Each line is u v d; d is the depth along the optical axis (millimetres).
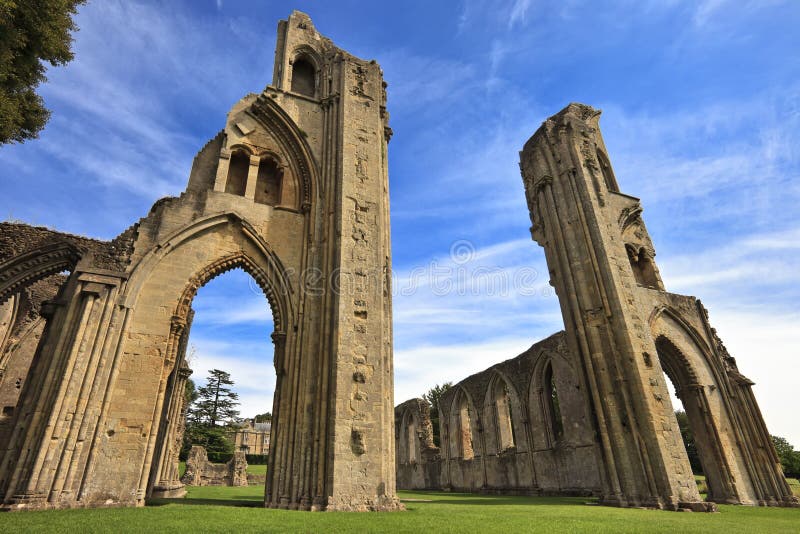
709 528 9719
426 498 23719
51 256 19891
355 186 19172
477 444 37156
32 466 12102
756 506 20953
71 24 14352
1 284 18828
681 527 9680
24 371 25156
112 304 14914
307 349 16375
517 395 33469
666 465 17281
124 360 14797
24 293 25688
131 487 13383
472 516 11312
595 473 25500
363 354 16047
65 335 13992
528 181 26938
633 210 27750
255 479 45562
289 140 20812
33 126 14367
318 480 14016
